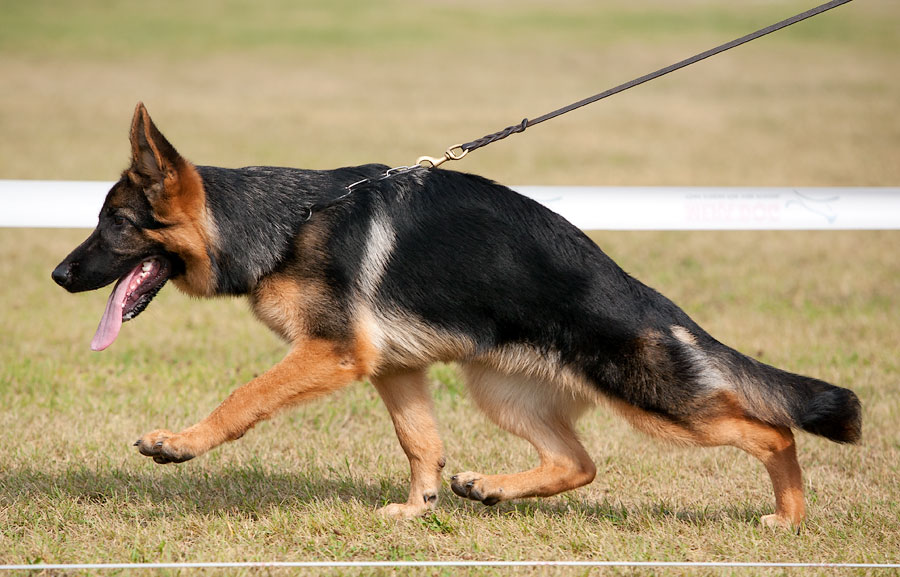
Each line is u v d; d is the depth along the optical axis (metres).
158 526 6.80
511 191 7.07
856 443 6.77
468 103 32.59
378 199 6.89
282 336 6.90
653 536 6.88
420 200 6.91
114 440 8.63
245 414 6.56
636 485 8.01
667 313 6.81
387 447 8.78
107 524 6.84
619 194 12.26
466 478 7.08
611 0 64.06
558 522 7.13
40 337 11.66
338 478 7.99
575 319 6.63
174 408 9.49
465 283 6.71
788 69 40.72
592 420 9.49
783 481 6.86
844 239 17.31
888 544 6.73
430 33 49.66
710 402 6.61
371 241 6.77
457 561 6.39
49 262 15.12
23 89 33.31
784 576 6.20
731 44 7.65
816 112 31.69
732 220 12.41
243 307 13.38
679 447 6.83
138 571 6.12
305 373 6.63
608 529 6.98
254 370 10.73
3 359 10.78
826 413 6.63
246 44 45.31
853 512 7.23
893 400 9.77
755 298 13.62
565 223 6.95
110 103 31.36
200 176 6.82
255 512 7.20
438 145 25.42
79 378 10.23
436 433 7.39
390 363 6.97
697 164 23.44
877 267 15.34
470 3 62.25
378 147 24.83
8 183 11.32
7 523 6.85
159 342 11.68
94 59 40.03
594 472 7.34
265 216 6.80
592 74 38.81
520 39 47.91
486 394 7.34
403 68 40.06
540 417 7.34
